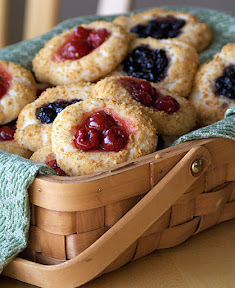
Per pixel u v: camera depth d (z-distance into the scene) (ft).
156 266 2.00
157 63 2.39
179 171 1.91
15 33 3.99
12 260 1.90
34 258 1.93
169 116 2.20
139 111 2.09
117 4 4.19
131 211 1.89
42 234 1.90
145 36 2.56
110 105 2.08
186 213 2.02
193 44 2.55
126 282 1.95
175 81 2.37
